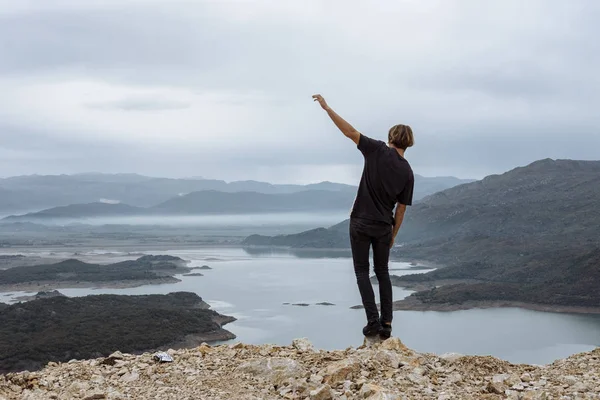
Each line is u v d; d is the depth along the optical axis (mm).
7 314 99250
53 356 78938
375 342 6125
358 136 5836
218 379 5305
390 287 6117
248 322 104000
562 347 92250
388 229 6016
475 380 5363
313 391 4785
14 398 5090
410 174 5879
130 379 5383
